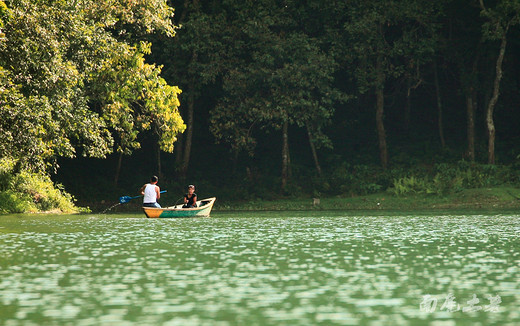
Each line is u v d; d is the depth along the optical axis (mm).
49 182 58375
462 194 74188
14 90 34969
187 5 81562
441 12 81375
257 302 13812
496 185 77000
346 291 15055
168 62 80000
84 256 21672
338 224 38750
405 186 76938
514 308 13180
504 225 37344
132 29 55969
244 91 79438
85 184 81500
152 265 19438
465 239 27984
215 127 80688
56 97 40156
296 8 82062
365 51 81188
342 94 80750
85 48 45562
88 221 41312
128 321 12031
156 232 32062
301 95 77625
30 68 36375
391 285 15867
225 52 79812
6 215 48406
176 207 50719
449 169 80125
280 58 78438
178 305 13500
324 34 83375
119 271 18219
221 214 54688
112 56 49281
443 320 12133
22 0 35531
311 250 23562
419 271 18156
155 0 51938
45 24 37062
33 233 31250
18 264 19641
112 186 81625
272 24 78500
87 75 48906
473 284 15984
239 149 81500
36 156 41406
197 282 16344
